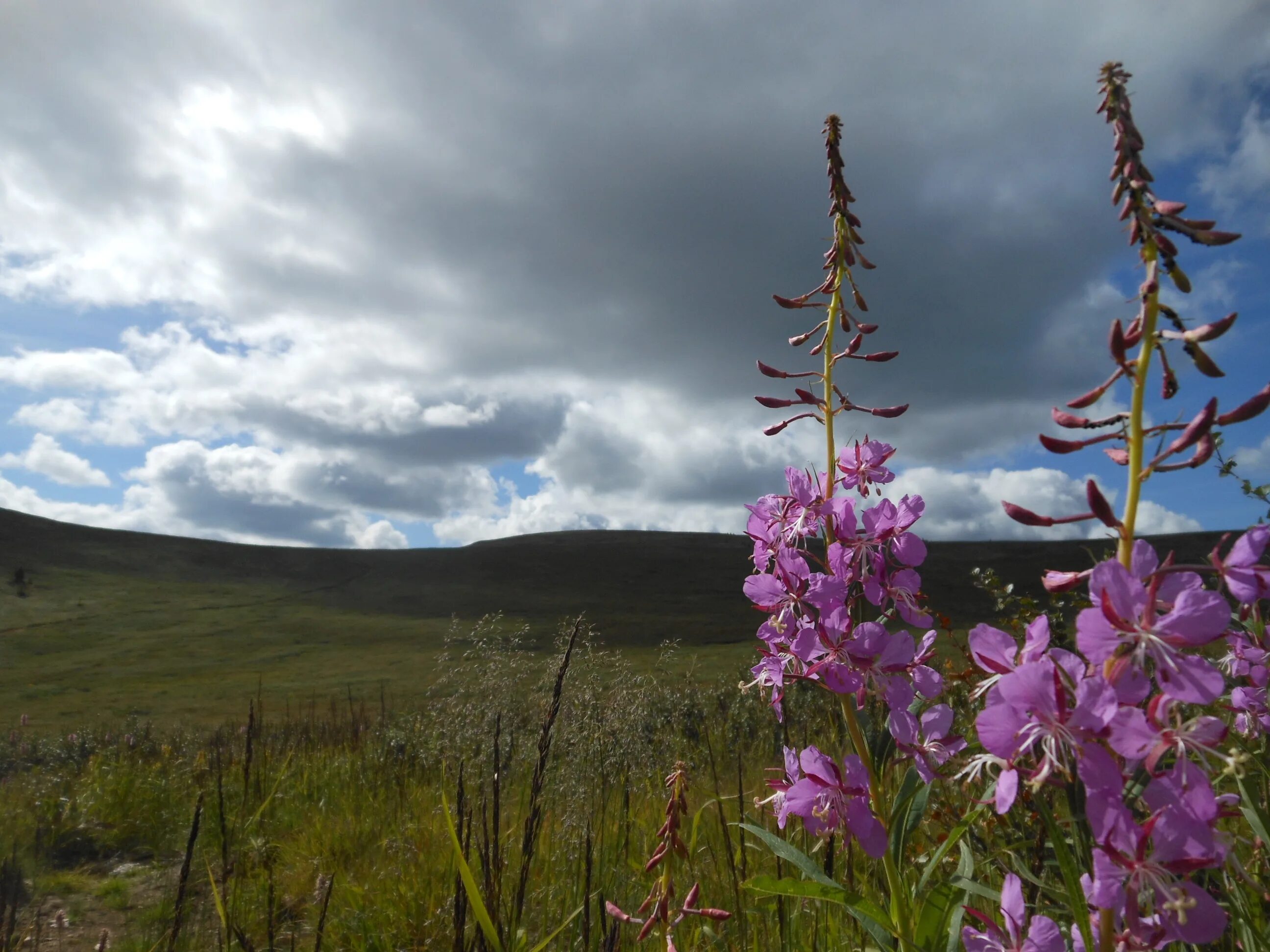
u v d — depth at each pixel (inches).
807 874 85.3
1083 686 54.2
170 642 1897.1
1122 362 57.4
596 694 248.4
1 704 1187.9
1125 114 58.9
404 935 166.7
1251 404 53.7
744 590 97.4
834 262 103.1
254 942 163.8
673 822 85.4
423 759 317.1
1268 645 95.0
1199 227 55.9
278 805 289.6
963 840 98.2
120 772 342.6
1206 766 53.0
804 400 101.4
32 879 226.5
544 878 161.9
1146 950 53.6
